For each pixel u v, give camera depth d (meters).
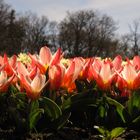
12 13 21.94
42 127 0.91
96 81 1.00
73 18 23.48
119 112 0.94
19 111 0.94
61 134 0.91
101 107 0.95
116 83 1.14
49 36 23.20
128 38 20.19
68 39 23.28
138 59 1.13
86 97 0.96
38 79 0.87
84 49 23.30
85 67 1.08
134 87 0.96
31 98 0.88
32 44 22.62
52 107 0.89
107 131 0.88
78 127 0.98
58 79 0.92
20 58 2.71
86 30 23.41
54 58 0.99
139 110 0.94
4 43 21.38
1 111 0.99
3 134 0.91
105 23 23.45
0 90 0.94
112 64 1.08
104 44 23.09
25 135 0.89
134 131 0.94
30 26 22.86
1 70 0.94
